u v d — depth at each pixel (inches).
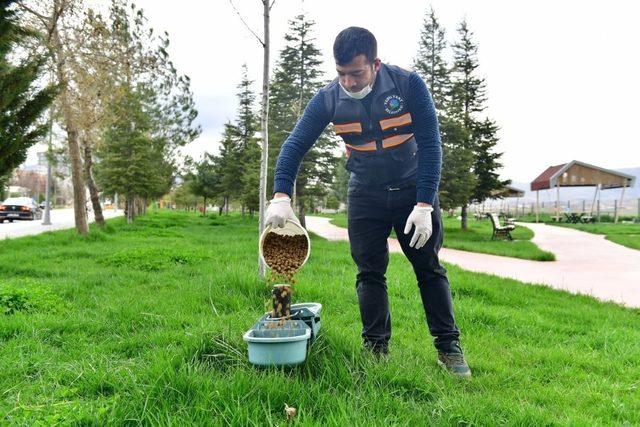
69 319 187.0
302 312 137.0
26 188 4099.4
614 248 660.7
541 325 213.5
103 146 1072.8
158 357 127.9
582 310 249.8
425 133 129.2
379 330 141.0
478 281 307.3
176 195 2696.9
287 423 96.5
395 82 128.2
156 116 1117.7
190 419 94.7
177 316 190.9
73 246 521.7
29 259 402.0
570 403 123.6
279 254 137.4
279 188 132.7
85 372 124.2
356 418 95.7
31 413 97.5
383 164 134.3
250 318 175.3
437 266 140.6
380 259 143.1
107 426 94.2
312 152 931.3
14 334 167.2
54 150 909.2
